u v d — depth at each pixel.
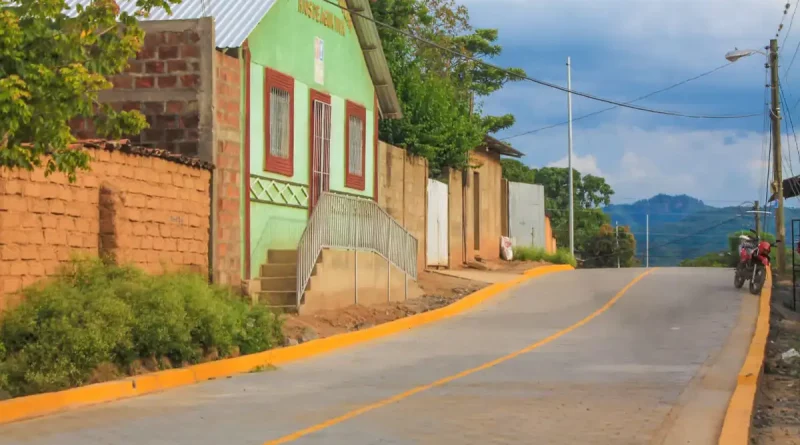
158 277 16.56
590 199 93.12
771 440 10.46
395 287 25.84
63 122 11.32
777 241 35.56
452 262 37.50
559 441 9.62
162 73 19.62
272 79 22.28
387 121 32.94
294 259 22.14
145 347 14.55
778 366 16.45
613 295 28.36
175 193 18.16
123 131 12.43
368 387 13.64
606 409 11.44
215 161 19.45
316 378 14.77
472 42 52.75
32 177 14.30
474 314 24.72
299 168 23.78
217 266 19.59
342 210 23.06
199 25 19.56
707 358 16.42
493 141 43.31
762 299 26.41
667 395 12.49
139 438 9.87
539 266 41.88
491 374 14.84
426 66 44.88
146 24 19.67
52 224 14.73
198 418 11.08
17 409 11.28
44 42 11.45
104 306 13.93
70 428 10.52
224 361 15.38
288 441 9.62
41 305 13.62
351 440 9.66
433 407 11.68
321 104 25.02
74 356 13.18
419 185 33.53
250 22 20.92
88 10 11.77
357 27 27.08
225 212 20.00
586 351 17.72
